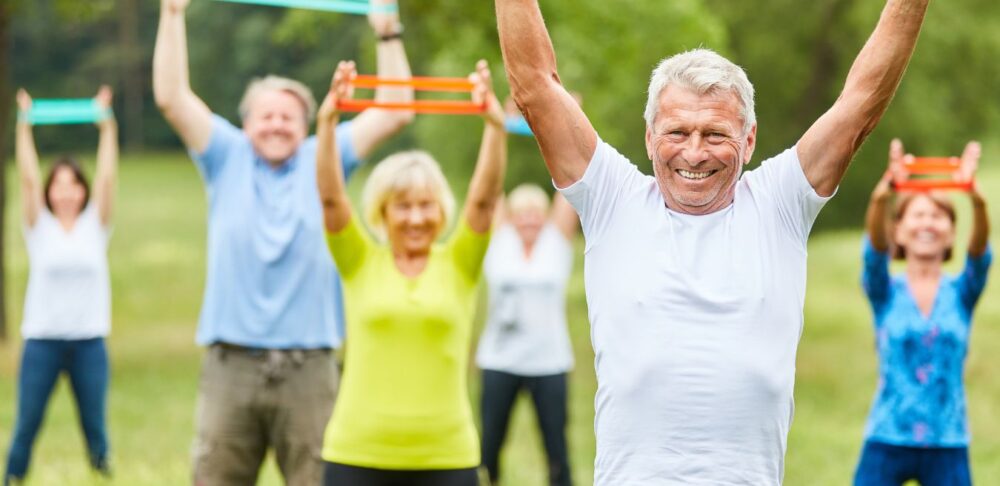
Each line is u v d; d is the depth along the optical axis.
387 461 8.96
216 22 93.62
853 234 43.19
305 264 10.04
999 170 56.66
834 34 39.62
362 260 9.25
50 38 103.44
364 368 9.08
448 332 9.09
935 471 10.92
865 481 11.06
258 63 91.69
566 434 14.60
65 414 20.11
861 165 43.09
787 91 40.44
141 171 88.94
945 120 40.31
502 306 14.60
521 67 6.09
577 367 25.98
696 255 5.81
